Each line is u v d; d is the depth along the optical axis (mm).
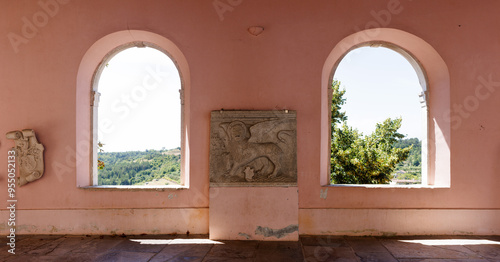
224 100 4641
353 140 10656
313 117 4621
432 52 4672
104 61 5074
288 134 4520
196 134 4641
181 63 4926
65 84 4699
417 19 4590
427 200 4590
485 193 4559
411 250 3982
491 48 4562
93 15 4711
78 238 4484
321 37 4633
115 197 4664
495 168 4555
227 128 4527
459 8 4586
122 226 4652
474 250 3963
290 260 3695
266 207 4453
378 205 4594
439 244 4195
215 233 4445
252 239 4441
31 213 4672
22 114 4699
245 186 4473
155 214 4656
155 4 4684
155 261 3654
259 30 4555
